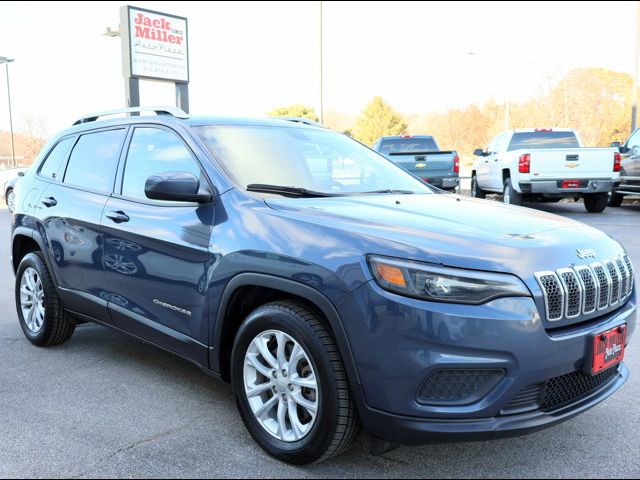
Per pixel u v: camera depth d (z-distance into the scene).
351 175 4.12
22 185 5.26
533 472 2.98
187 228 3.52
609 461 3.08
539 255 2.81
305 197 3.57
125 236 3.93
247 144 3.90
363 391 2.74
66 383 4.16
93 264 4.25
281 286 2.98
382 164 4.51
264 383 3.18
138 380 4.21
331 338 2.86
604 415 3.63
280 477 2.93
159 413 3.67
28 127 61.47
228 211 3.37
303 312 2.95
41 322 4.95
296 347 2.98
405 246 2.75
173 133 3.94
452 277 2.64
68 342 5.11
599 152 12.97
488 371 2.66
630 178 14.04
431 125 63.91
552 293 2.76
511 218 3.30
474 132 58.88
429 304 2.62
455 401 2.67
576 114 52.56
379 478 2.93
